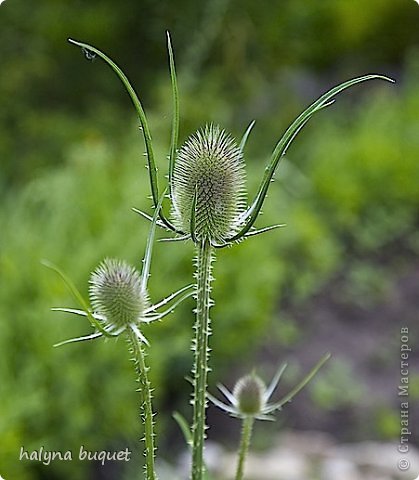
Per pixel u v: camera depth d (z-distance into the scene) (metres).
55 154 2.15
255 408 0.79
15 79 2.26
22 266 1.38
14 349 1.30
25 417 1.25
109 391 1.32
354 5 3.40
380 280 2.35
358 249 2.52
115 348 1.33
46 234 1.48
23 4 2.34
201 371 0.71
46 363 1.28
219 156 0.72
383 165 2.71
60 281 1.34
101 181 1.64
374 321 2.13
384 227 2.59
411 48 3.69
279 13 2.68
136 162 1.75
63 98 2.36
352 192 2.61
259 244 1.75
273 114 2.71
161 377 1.43
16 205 1.72
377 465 1.52
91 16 2.34
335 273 2.37
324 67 3.43
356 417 1.72
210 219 0.71
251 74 2.54
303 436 1.66
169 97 2.07
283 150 0.68
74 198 1.57
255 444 1.60
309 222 2.27
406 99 3.21
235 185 0.72
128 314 0.70
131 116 2.28
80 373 1.28
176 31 2.30
